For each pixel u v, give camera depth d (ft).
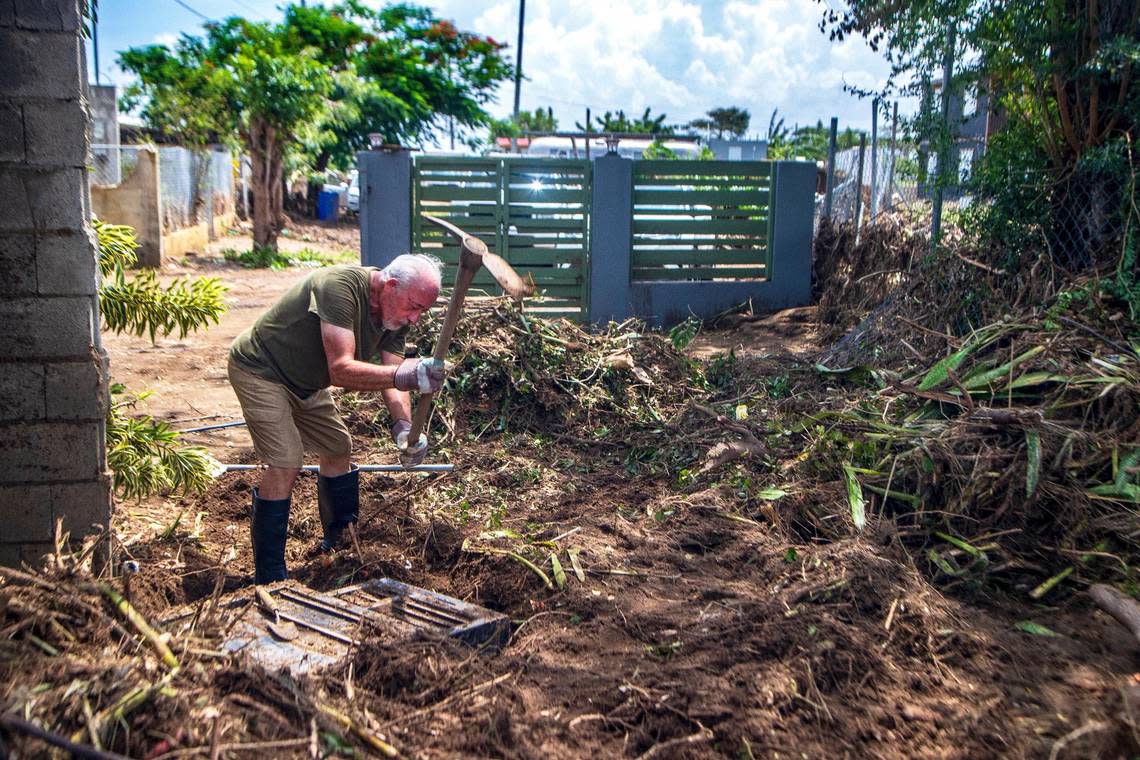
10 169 11.88
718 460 17.37
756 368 25.14
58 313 12.30
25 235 12.03
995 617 11.96
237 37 78.33
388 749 8.58
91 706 8.25
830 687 10.16
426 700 9.84
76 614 9.84
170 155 58.90
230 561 15.35
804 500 15.11
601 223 36.76
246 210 91.25
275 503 14.10
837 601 11.91
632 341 24.91
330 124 75.87
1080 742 8.95
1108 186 21.03
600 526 15.29
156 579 13.94
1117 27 20.68
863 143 36.73
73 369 12.44
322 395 14.83
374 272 14.02
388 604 11.80
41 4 11.69
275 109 57.21
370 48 111.86
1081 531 13.33
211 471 16.78
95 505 12.80
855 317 31.45
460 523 16.20
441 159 35.60
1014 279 21.98
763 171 37.88
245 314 39.65
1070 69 21.33
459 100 119.34
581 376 22.85
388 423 21.84
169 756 7.98
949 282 23.44
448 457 19.79
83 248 12.25
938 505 14.57
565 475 18.84
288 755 8.32
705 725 9.46
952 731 9.38
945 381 17.29
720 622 11.57
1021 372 16.66
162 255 53.52
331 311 13.48
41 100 11.85
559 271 37.11
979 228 23.52
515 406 21.98
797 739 9.30
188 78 58.39
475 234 36.35
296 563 15.30
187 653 9.64
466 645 10.95
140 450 15.79
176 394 25.96
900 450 15.66
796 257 38.45
